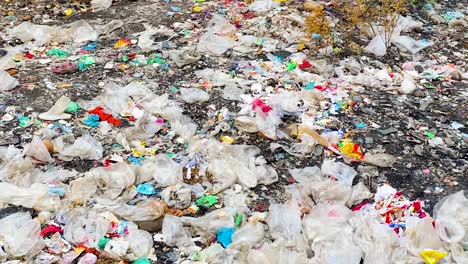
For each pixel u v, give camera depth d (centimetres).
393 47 600
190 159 408
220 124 453
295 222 354
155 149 424
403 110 491
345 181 398
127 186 380
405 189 398
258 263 321
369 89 522
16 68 528
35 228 338
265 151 429
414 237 342
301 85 519
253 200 382
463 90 533
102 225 347
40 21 627
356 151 427
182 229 349
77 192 373
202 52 561
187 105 478
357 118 474
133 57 552
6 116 457
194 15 645
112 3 670
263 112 453
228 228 351
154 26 617
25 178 383
